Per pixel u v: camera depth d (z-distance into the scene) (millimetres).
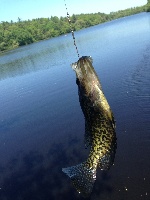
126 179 11781
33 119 21391
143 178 11586
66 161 14602
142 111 17016
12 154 16734
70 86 28000
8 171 14961
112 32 77250
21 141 18141
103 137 3359
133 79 23125
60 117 20344
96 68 31219
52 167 14398
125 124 16094
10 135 19422
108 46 47000
